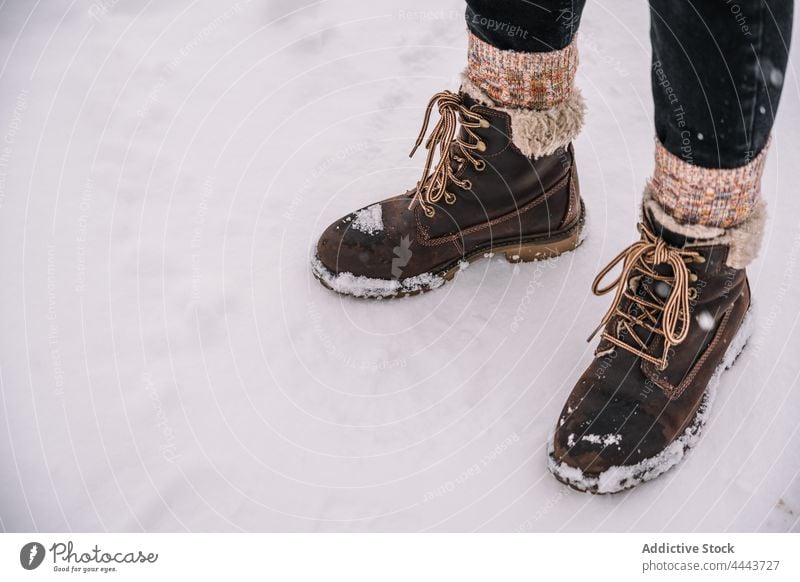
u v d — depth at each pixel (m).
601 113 1.60
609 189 1.48
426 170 1.26
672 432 1.09
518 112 1.11
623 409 1.09
